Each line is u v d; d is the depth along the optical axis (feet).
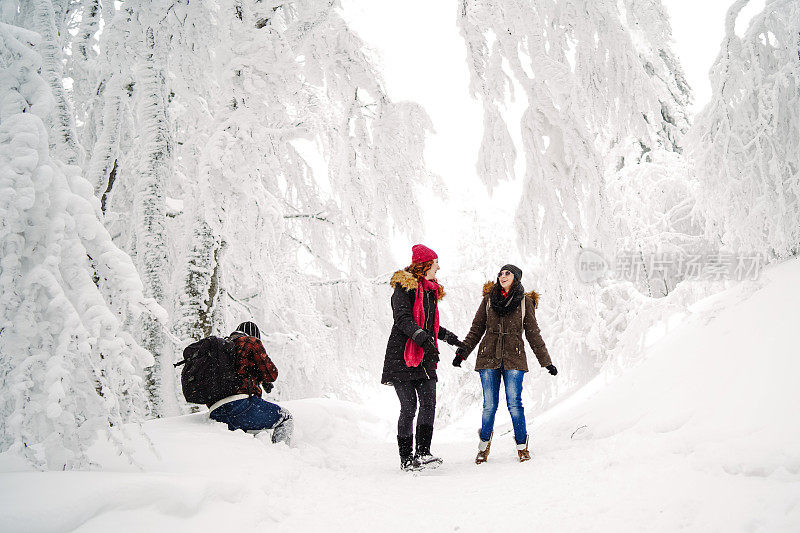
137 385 8.29
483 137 17.81
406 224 18.88
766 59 16.20
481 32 17.37
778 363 10.31
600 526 6.88
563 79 16.48
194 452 10.43
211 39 18.95
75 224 8.36
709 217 18.22
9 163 7.80
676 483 7.90
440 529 7.47
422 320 12.83
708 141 16.90
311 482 10.33
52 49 12.65
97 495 6.50
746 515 6.29
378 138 18.35
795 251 15.80
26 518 5.77
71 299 8.12
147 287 18.86
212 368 13.08
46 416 7.59
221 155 15.83
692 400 11.34
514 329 13.29
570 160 16.97
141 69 18.35
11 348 7.55
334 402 19.62
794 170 15.81
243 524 7.45
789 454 7.58
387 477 11.41
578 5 16.85
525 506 8.18
